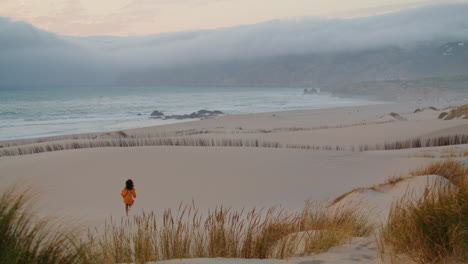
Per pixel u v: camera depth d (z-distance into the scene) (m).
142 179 20.03
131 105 137.00
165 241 4.09
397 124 47.69
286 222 5.49
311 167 22.22
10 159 24.89
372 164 22.42
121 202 15.70
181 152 26.55
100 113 100.12
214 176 20.41
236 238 4.23
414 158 22.48
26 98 192.00
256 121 70.38
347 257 3.50
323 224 5.46
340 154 25.91
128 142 37.00
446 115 56.28
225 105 140.00
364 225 5.61
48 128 65.69
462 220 3.27
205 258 3.51
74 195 16.80
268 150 27.34
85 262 2.98
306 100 188.00
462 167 12.48
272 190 17.58
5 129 64.12
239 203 15.15
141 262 3.39
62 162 23.67
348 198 10.74
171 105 138.50
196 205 14.93
